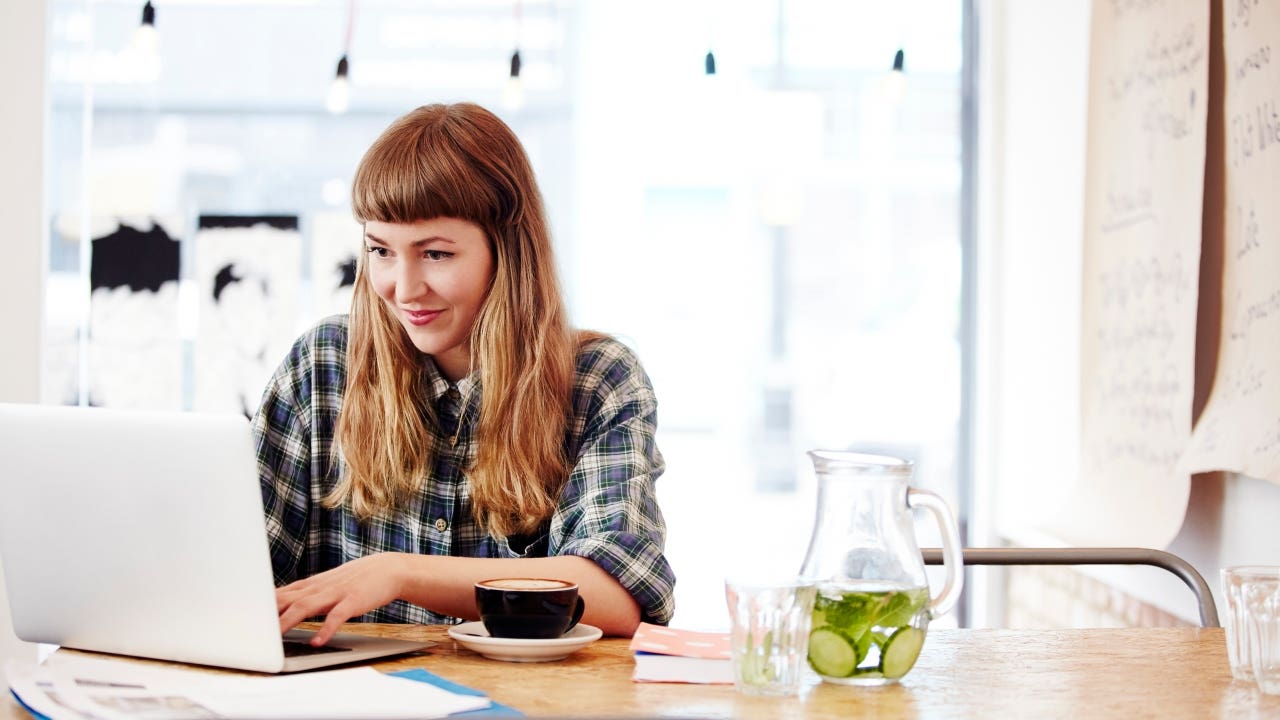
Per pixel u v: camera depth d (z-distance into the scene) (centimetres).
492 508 152
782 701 102
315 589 122
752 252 417
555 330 157
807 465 420
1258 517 197
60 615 121
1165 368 220
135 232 339
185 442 110
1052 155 313
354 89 416
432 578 127
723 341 419
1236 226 202
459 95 418
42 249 296
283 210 415
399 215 145
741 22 413
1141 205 233
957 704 102
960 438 376
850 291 411
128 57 406
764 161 414
